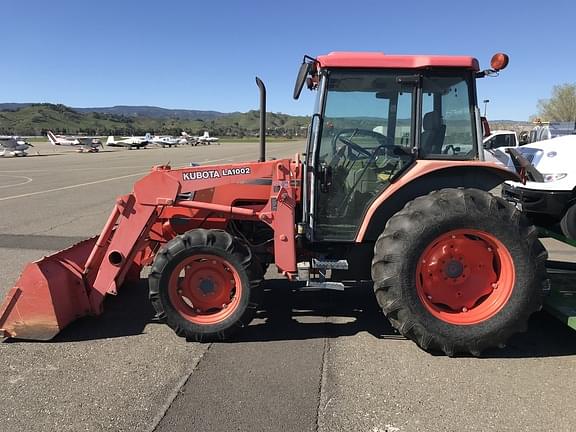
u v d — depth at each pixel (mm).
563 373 3393
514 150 6305
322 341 3969
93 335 4113
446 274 3680
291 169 4273
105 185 16234
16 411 2980
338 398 3090
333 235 4238
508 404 3004
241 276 3863
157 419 2875
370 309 4652
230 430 2760
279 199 4059
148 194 4082
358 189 4176
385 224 4062
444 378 3334
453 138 4043
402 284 3588
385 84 3953
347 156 4125
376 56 3865
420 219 3582
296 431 2748
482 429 2754
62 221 9633
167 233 4559
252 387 3234
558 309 3658
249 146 68562
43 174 20812
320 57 3902
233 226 4512
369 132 4070
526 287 3584
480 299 3703
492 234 3590
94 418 2895
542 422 2812
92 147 47531
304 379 3336
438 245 3650
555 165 5598
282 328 4234
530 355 3678
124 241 4113
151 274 3854
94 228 8914
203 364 3578
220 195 4359
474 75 3967
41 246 7438
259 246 4477
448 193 3693
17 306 3928
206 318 3932
